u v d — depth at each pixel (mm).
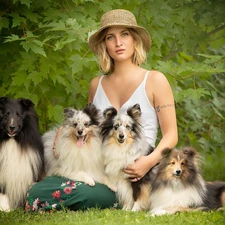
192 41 12477
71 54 11305
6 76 11375
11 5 10859
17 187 9297
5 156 9195
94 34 9547
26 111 9383
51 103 11875
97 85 9844
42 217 8430
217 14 11547
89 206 8906
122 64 9531
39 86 11273
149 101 9398
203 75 10602
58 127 10234
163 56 13312
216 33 13750
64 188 8875
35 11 11250
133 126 8859
